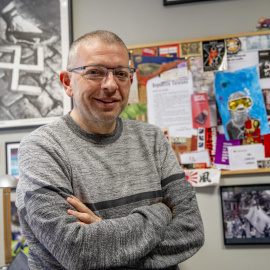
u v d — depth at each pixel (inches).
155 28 88.1
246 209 81.4
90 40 45.1
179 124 85.0
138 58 87.4
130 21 89.0
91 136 46.1
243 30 85.0
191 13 87.1
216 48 84.8
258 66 83.0
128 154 47.2
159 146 50.3
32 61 91.2
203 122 84.2
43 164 42.2
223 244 81.7
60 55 90.4
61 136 45.4
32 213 39.2
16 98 90.8
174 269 43.3
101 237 37.9
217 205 82.7
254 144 82.0
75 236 37.3
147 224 40.3
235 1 85.7
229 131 83.0
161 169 48.9
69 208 40.3
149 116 86.2
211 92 84.4
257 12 84.7
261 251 80.5
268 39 83.0
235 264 81.0
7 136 91.4
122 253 37.8
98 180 43.7
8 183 78.7
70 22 90.1
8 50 91.6
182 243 42.8
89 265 37.0
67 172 43.2
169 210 45.0
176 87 85.7
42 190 40.1
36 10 91.7
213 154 83.4
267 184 81.2
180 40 86.3
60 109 89.7
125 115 86.7
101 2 90.5
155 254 41.4
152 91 86.5
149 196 45.4
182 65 85.9
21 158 44.0
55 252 37.7
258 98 82.4
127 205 43.9
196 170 83.4
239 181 82.6
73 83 45.7
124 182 44.9
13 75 91.4
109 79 43.8
